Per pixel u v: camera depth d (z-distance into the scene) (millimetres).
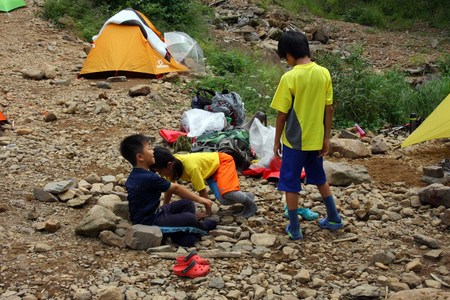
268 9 23125
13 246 4906
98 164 7105
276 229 5445
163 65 12039
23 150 7418
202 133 7422
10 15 15367
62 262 4680
